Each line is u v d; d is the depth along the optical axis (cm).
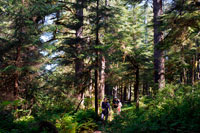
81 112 990
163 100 678
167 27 870
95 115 1038
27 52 1164
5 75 1069
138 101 1013
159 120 445
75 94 1138
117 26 1337
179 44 900
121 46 1160
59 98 1112
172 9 920
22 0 1073
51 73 1213
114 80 1716
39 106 1112
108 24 1156
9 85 1090
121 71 1576
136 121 480
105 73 1518
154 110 576
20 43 1046
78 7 1230
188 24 780
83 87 1143
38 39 1080
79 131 814
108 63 1479
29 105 1110
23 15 1023
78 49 1141
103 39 1238
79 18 1224
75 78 1116
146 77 1458
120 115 547
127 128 436
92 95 1526
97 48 1045
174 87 761
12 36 1070
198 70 1700
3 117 780
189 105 467
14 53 1163
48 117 905
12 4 1026
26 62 1089
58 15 1423
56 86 1120
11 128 712
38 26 1095
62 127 782
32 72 1156
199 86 613
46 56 1244
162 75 1062
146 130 406
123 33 1235
